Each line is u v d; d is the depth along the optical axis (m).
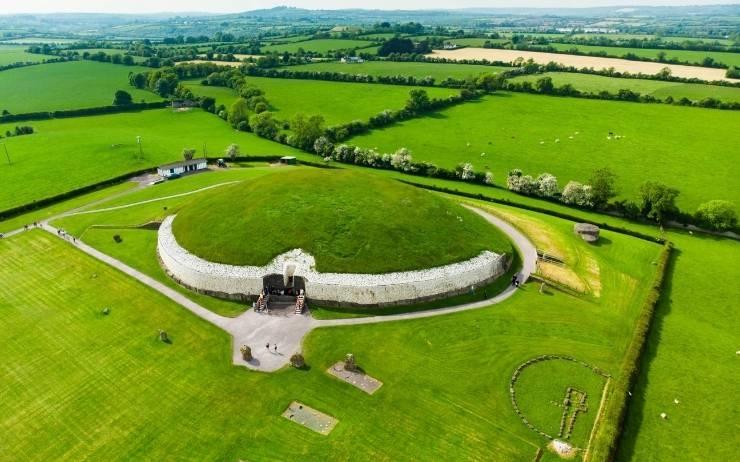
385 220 69.62
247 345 54.31
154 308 60.53
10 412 45.12
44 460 40.50
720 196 101.44
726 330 60.09
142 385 48.41
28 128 147.38
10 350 53.06
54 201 94.69
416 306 62.22
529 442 43.22
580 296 65.50
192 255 66.62
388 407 46.41
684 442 43.88
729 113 149.75
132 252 73.88
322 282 61.19
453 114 160.12
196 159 114.94
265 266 63.47
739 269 75.00
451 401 47.41
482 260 67.50
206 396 47.12
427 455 41.59
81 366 50.81
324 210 70.56
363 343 55.19
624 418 45.59
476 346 55.28
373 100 173.00
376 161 122.50
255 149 135.00
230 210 73.25
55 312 59.72
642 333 56.53
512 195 104.69
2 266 70.38
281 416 45.03
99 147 125.56
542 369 52.03
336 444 42.25
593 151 126.81
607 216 95.88
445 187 107.25
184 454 41.09
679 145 128.12
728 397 49.22
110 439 42.47
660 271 71.31
